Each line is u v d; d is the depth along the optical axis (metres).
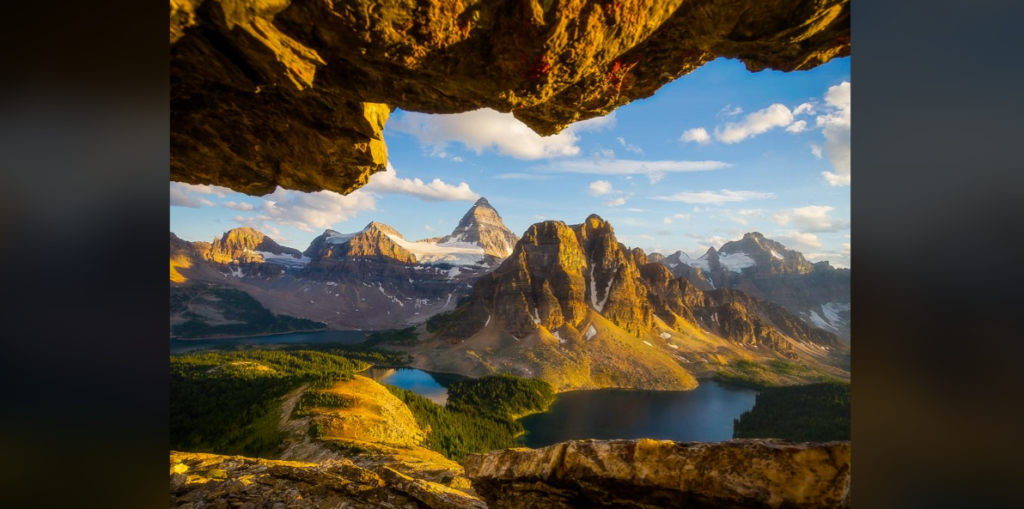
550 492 9.35
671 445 7.95
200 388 145.50
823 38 9.02
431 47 7.39
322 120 11.09
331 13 6.63
